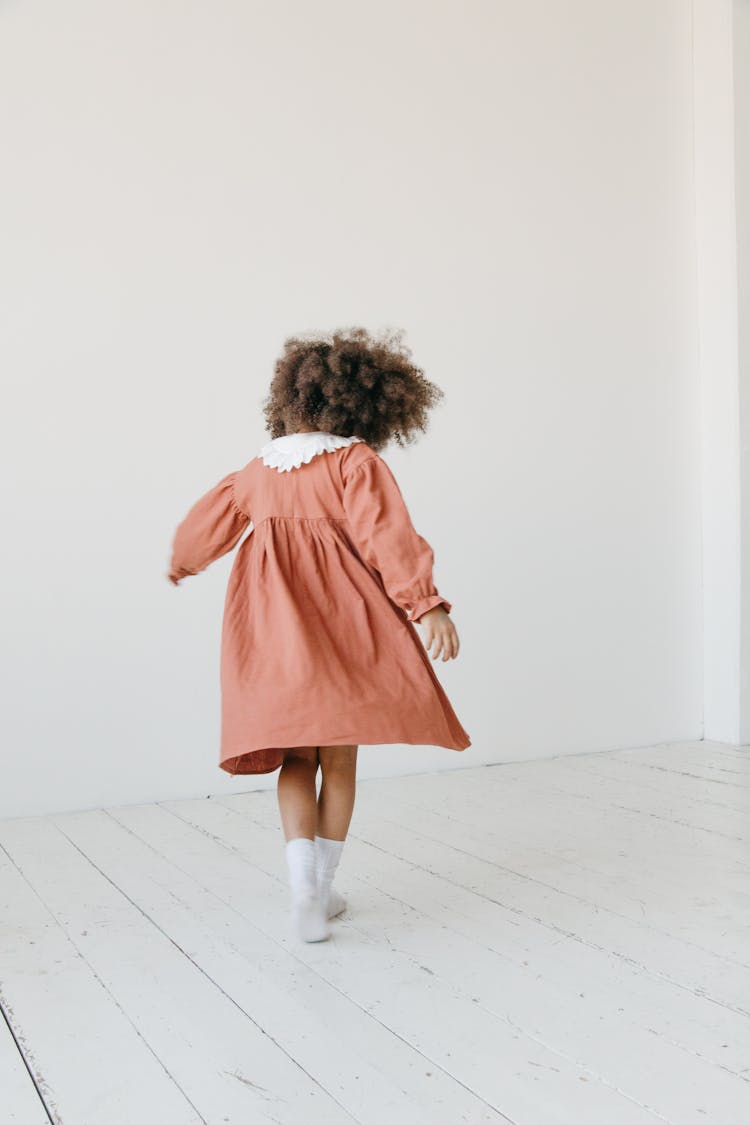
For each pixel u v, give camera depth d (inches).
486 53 137.7
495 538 138.3
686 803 115.3
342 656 72.4
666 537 150.3
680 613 151.9
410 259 133.3
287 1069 55.7
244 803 120.1
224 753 72.3
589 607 144.8
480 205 137.3
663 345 149.6
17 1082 54.9
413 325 133.4
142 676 120.3
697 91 150.3
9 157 114.5
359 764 130.7
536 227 140.9
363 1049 57.9
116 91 118.8
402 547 72.8
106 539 118.6
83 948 74.5
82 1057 57.6
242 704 72.1
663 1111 50.7
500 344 138.6
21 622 115.2
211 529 81.1
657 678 150.3
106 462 118.6
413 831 105.5
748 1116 50.2
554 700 142.6
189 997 65.5
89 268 117.8
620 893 84.8
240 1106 51.9
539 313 141.0
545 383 141.4
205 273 122.8
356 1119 50.4
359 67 130.4
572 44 143.3
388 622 74.6
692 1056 56.4
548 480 141.6
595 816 110.3
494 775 131.9
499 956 71.5
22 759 115.1
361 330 85.4
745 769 132.8
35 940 76.3
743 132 145.5
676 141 150.0
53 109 116.2
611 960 70.4
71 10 116.9
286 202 126.6
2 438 114.3
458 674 136.3
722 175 147.2
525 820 109.1
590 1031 59.6
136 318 119.8
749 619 148.9
